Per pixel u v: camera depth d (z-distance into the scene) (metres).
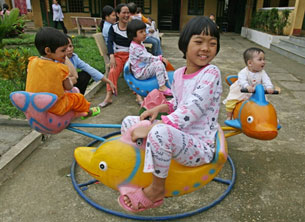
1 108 3.82
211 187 2.54
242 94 2.98
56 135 3.46
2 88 4.59
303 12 10.23
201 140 1.81
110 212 2.18
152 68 3.71
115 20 5.15
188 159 1.73
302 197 2.43
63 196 2.41
